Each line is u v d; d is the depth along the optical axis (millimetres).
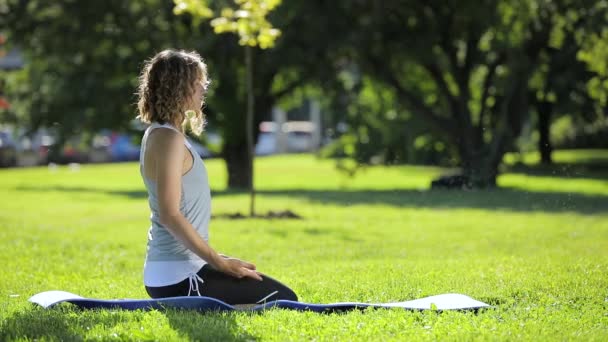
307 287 12164
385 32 41375
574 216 27531
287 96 49250
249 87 26469
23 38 44094
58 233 22344
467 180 41750
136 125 44219
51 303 9984
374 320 9258
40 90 44875
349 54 42594
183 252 9250
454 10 40781
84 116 43562
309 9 39938
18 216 29297
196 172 8992
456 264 14945
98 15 42094
